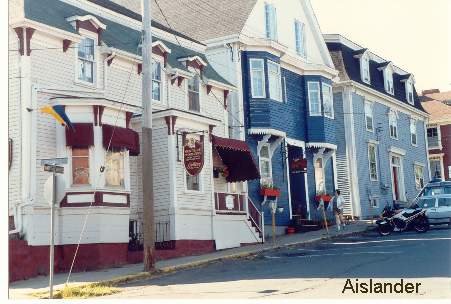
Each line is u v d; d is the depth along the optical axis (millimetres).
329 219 31641
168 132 20766
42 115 17469
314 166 31391
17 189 16859
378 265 15180
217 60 27141
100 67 20203
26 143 16922
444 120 47875
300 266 16109
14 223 16750
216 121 22703
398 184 40688
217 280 14391
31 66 17391
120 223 18406
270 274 14867
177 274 16156
